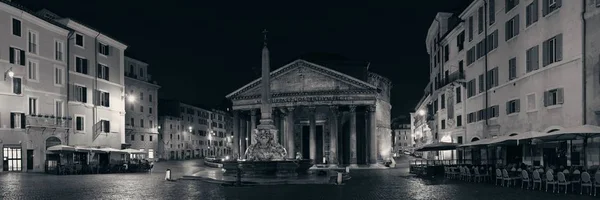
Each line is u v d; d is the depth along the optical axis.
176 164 81.44
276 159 40.56
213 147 154.38
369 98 72.38
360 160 80.19
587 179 23.22
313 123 74.94
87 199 23.62
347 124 81.94
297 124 82.81
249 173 38.88
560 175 24.19
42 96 52.56
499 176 29.69
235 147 78.75
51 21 53.59
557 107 32.31
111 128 64.62
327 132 80.50
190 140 133.00
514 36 38.56
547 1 33.59
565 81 31.41
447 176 39.44
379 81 89.00
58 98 54.84
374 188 29.67
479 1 45.72
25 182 34.88
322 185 32.66
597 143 28.88
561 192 24.70
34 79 51.66
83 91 59.25
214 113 156.62
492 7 43.19
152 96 96.38
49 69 53.78
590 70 29.12
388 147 91.50
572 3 30.66
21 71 49.94
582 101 29.47
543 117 34.06
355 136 72.75
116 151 54.41
